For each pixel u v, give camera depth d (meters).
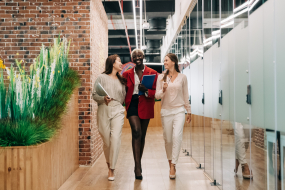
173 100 3.39
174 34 8.31
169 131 3.45
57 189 2.88
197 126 4.44
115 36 14.44
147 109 3.48
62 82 3.05
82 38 4.23
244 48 2.25
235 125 2.48
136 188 2.96
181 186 3.04
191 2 4.93
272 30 1.77
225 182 2.77
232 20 2.53
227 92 2.70
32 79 2.50
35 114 2.47
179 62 7.20
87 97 4.16
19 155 2.26
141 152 3.64
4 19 4.29
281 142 1.68
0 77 2.42
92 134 4.19
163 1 9.48
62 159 3.09
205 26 3.79
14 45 4.29
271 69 1.79
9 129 2.27
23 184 2.26
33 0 4.28
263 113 1.91
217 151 3.07
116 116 3.32
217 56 3.06
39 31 4.28
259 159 1.99
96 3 4.78
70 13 4.25
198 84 4.43
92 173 3.64
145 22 9.78
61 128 2.82
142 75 3.57
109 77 3.39
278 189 1.73
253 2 2.06
